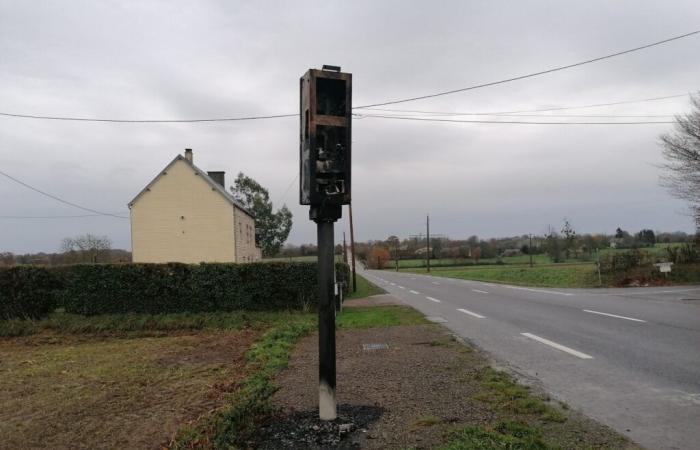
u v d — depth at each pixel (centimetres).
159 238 3444
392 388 627
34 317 1631
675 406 517
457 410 523
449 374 692
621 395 562
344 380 683
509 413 507
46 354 1172
